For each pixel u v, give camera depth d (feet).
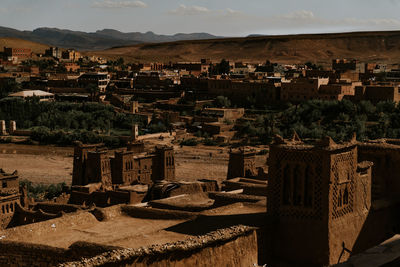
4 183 246.47
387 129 492.54
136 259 71.77
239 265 85.87
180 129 611.06
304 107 579.07
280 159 107.04
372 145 127.65
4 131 623.77
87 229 112.68
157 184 230.48
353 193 109.09
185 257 76.89
